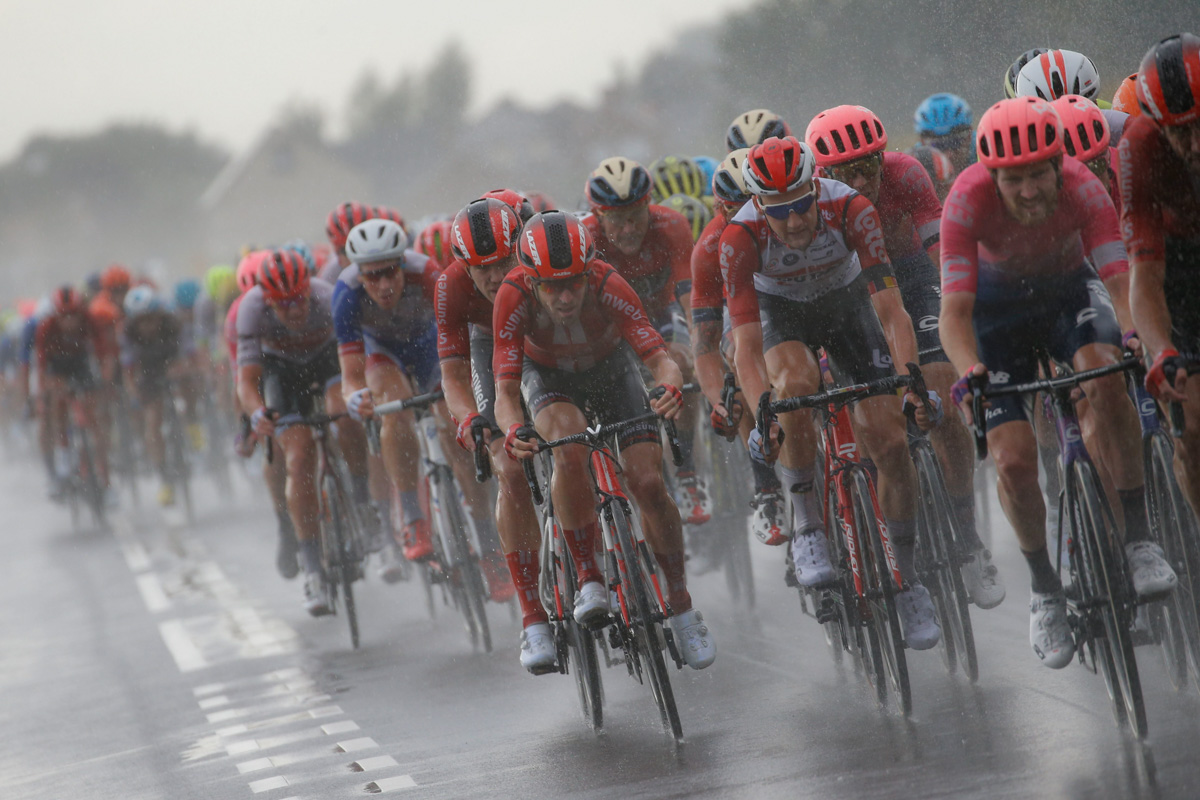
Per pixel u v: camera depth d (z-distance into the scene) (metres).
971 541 16.14
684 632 14.86
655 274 19.20
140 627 25.84
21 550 38.59
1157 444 12.88
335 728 16.69
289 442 22.42
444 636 22.05
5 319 74.00
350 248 20.05
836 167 15.50
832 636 16.36
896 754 12.38
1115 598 11.76
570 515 14.33
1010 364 13.03
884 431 14.08
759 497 17.83
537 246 13.62
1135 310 11.30
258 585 28.81
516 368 14.36
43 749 17.73
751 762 12.78
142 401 39.03
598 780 12.88
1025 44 31.08
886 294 14.17
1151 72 10.76
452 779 13.63
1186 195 11.38
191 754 16.31
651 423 14.81
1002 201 12.25
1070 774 11.06
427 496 22.31
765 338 15.30
